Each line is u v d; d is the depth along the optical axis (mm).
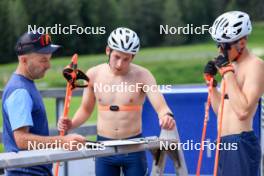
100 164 10477
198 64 46219
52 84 34531
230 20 9023
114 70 10211
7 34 40812
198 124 12562
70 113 18656
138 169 10273
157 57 47094
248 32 9102
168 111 9891
